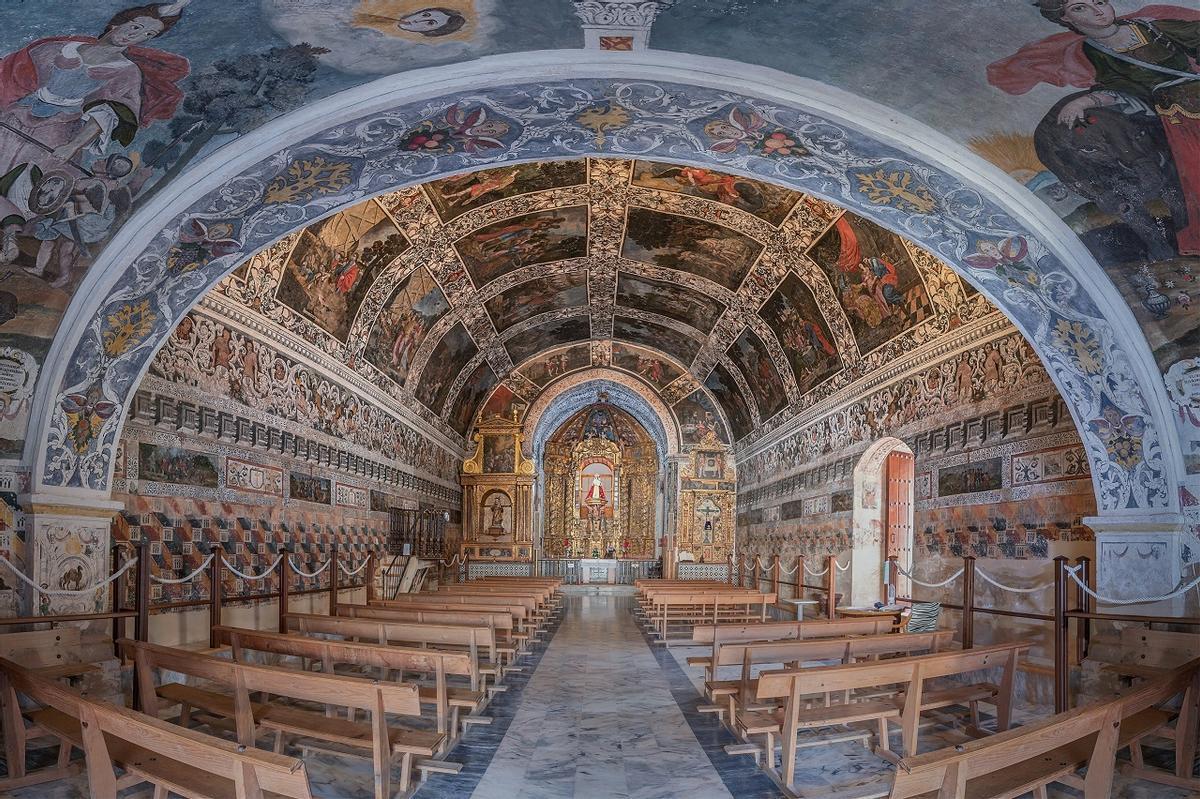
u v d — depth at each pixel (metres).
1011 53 7.38
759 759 8.44
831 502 21.88
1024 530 12.95
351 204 10.52
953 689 9.73
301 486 16.83
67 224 8.36
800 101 8.88
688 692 12.23
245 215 9.68
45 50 6.64
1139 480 9.55
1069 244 9.04
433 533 28.55
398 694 6.62
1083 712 5.76
